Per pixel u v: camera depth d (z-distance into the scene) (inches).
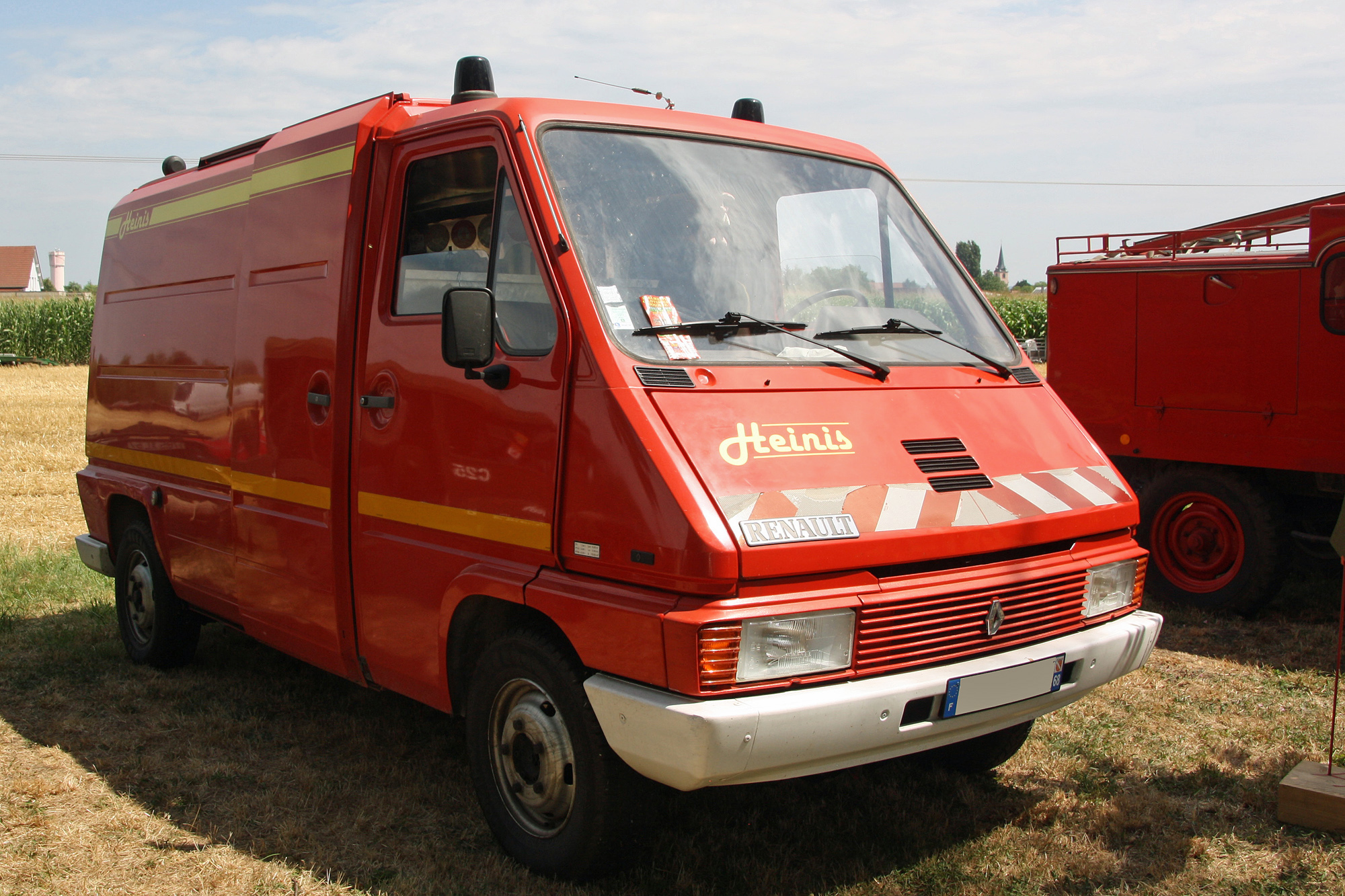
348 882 140.9
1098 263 306.2
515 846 143.3
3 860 146.9
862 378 147.9
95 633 262.5
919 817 160.9
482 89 167.8
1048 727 199.6
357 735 194.1
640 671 119.9
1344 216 253.1
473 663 153.3
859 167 184.5
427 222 158.6
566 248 136.6
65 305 1651.1
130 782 174.6
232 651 250.4
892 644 125.3
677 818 158.1
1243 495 275.0
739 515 118.8
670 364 133.3
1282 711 208.2
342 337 166.4
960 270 186.9
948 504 134.4
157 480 229.8
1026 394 167.0
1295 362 265.7
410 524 155.3
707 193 156.6
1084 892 140.3
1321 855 148.9
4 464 556.4
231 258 200.1
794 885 139.9
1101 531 152.3
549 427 133.0
